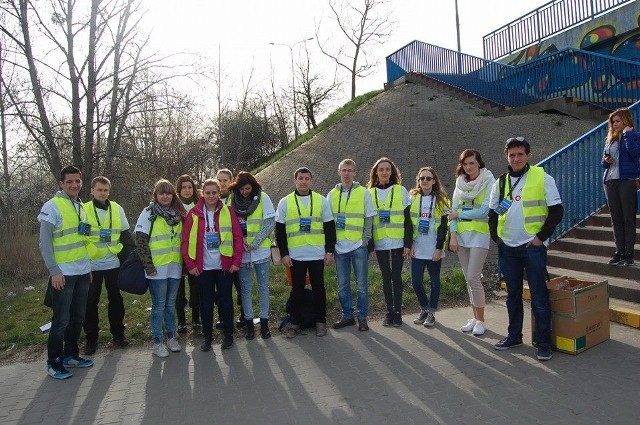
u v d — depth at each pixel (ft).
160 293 18.45
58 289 16.83
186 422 13.30
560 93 47.47
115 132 45.57
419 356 16.89
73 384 16.44
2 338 21.84
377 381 15.07
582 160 26.25
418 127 55.26
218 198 19.01
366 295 20.24
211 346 19.30
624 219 20.66
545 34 61.31
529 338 17.84
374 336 19.34
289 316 20.76
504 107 53.93
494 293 23.94
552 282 17.12
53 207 16.99
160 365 17.69
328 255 19.90
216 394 14.96
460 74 63.00
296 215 19.80
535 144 42.63
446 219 19.81
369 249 20.72
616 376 14.07
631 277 20.39
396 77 80.48
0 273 34.42
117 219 19.81
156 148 57.41
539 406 12.74
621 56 51.49
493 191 17.11
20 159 47.52
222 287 18.98
